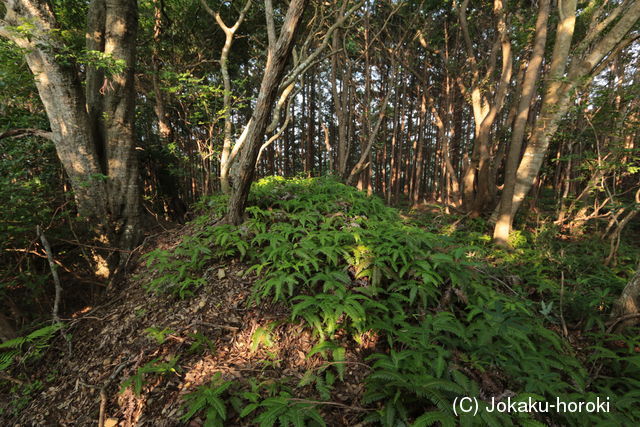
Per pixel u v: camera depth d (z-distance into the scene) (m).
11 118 5.61
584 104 5.93
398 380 2.30
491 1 10.43
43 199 5.38
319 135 22.34
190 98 8.42
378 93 17.86
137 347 3.46
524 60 10.12
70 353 3.93
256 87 14.31
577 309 3.59
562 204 8.34
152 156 10.36
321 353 2.91
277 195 5.75
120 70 5.27
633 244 7.64
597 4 8.17
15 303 5.15
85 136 5.66
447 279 3.60
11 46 4.73
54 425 3.01
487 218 9.94
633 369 2.67
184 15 10.95
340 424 2.34
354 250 3.71
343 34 10.82
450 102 14.47
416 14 11.52
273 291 3.58
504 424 2.10
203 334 3.30
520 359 2.72
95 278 5.68
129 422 2.66
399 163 17.27
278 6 10.76
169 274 4.18
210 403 2.37
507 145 13.67
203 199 7.06
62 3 8.05
